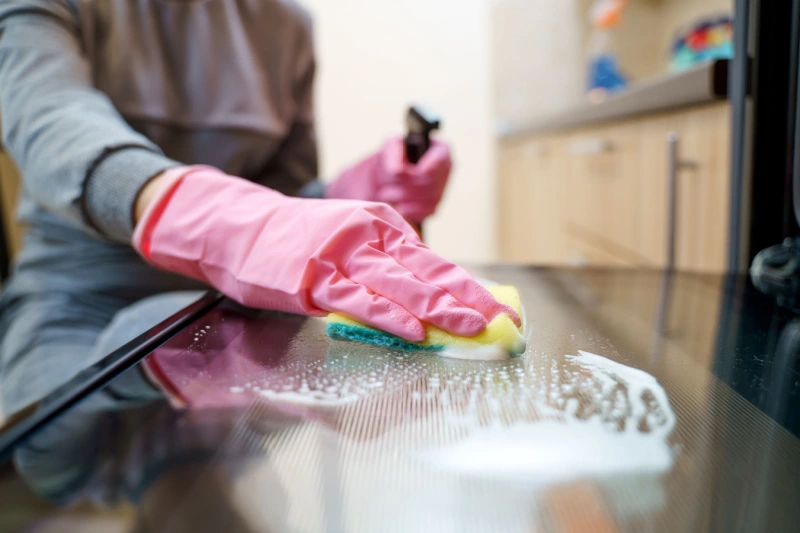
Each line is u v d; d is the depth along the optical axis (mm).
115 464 179
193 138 755
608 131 1229
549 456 199
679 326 376
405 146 716
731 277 550
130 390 239
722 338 348
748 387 269
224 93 764
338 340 326
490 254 2082
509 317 318
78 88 547
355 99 1919
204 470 181
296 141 909
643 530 162
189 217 416
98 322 671
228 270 396
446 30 1887
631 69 1849
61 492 164
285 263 363
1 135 585
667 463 198
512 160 1935
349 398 243
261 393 245
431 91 1929
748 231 587
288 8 840
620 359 304
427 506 169
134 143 471
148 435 201
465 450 201
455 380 268
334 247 358
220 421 215
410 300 322
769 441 215
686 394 258
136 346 293
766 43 550
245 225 395
